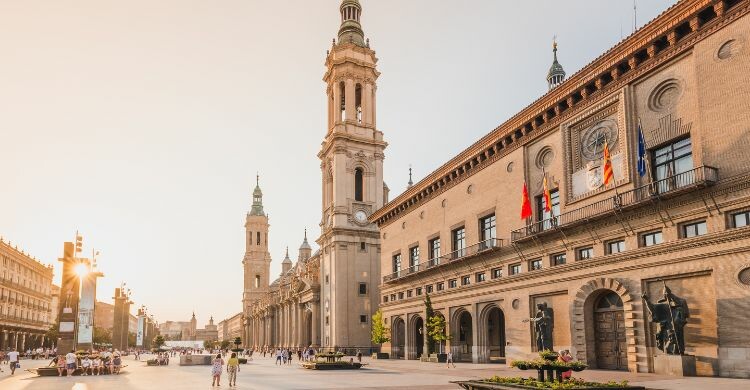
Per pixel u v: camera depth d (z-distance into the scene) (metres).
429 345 54.50
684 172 28.16
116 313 135.38
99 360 43.19
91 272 66.06
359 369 44.03
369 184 90.00
